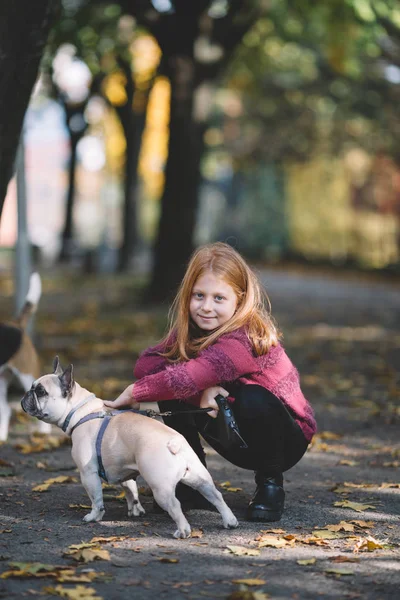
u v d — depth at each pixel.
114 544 4.33
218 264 4.74
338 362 11.92
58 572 3.89
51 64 17.77
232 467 6.27
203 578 3.88
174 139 18.28
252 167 38.81
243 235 47.09
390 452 6.86
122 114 29.22
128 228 30.80
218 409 4.61
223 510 4.59
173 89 17.98
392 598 3.68
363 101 27.86
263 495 4.83
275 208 45.84
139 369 4.91
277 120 32.91
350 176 40.34
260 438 4.73
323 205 42.97
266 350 4.71
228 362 4.60
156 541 4.40
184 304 4.80
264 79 28.11
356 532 4.66
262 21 19.25
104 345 13.02
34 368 7.16
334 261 39.31
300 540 4.46
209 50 17.69
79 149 38.25
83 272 31.33
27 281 10.38
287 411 4.80
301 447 4.92
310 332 15.43
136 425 4.48
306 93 28.88
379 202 38.22
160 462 4.33
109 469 4.60
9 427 7.66
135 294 20.58
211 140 36.19
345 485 5.75
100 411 4.66
